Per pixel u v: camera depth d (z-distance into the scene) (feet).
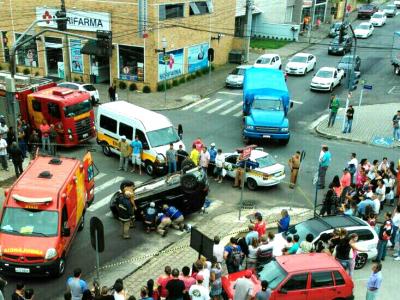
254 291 40.16
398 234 53.01
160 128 75.61
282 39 193.26
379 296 46.03
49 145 80.38
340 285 42.32
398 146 89.20
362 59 162.40
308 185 73.05
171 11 124.77
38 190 48.88
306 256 44.45
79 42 129.49
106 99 117.91
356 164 69.21
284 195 69.62
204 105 113.80
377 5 270.46
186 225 59.06
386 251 54.08
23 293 38.27
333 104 96.84
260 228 50.70
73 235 53.06
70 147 85.35
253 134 86.43
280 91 92.12
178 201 59.57
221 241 55.31
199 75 141.18
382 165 67.21
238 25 178.09
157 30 119.75
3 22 138.82
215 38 146.82
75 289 38.91
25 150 78.33
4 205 48.44
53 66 138.00
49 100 82.28
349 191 61.41
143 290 36.19
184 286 37.76
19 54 140.05
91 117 87.92
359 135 94.27
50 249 46.19
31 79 92.27
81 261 51.21
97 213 62.18
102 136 81.71
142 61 123.34
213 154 74.02
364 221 53.16
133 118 75.51
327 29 215.10
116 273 49.29
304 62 143.95
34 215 48.03
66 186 50.14
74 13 126.31
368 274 50.06
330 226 50.52
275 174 69.97
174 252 53.67
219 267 41.91
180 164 72.49
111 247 54.34
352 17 242.58
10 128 75.05
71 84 111.34
